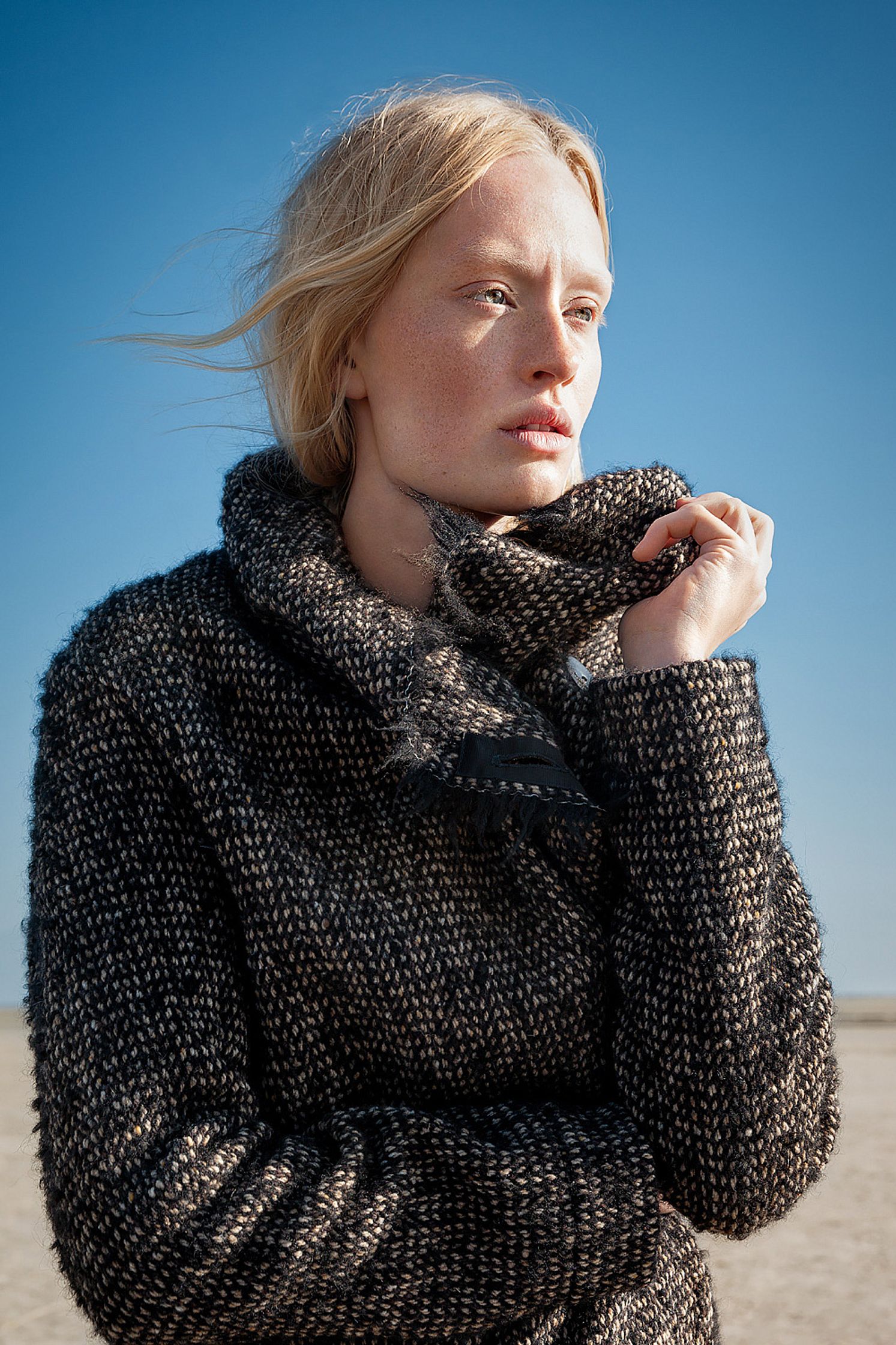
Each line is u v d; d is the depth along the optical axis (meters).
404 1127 1.32
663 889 1.37
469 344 1.53
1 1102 14.42
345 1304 1.24
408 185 1.55
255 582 1.51
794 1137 1.32
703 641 1.53
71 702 1.49
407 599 1.62
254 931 1.39
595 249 1.62
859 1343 6.18
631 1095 1.33
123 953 1.35
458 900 1.42
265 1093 1.40
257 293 1.86
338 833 1.44
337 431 1.69
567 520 1.56
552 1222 1.25
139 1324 1.22
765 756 1.46
